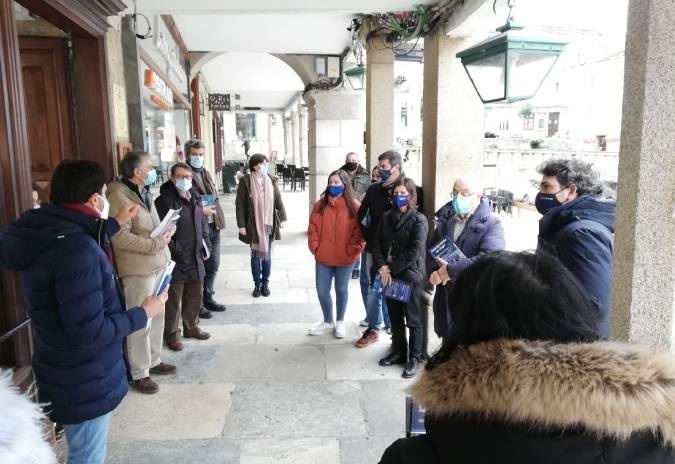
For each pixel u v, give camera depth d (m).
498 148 8.42
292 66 8.66
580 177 2.39
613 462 0.77
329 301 4.36
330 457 2.69
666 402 0.76
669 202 1.72
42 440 1.37
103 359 1.93
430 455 0.89
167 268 2.22
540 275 0.89
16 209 2.35
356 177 5.45
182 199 3.97
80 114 3.88
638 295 1.78
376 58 5.66
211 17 6.32
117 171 4.35
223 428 2.95
